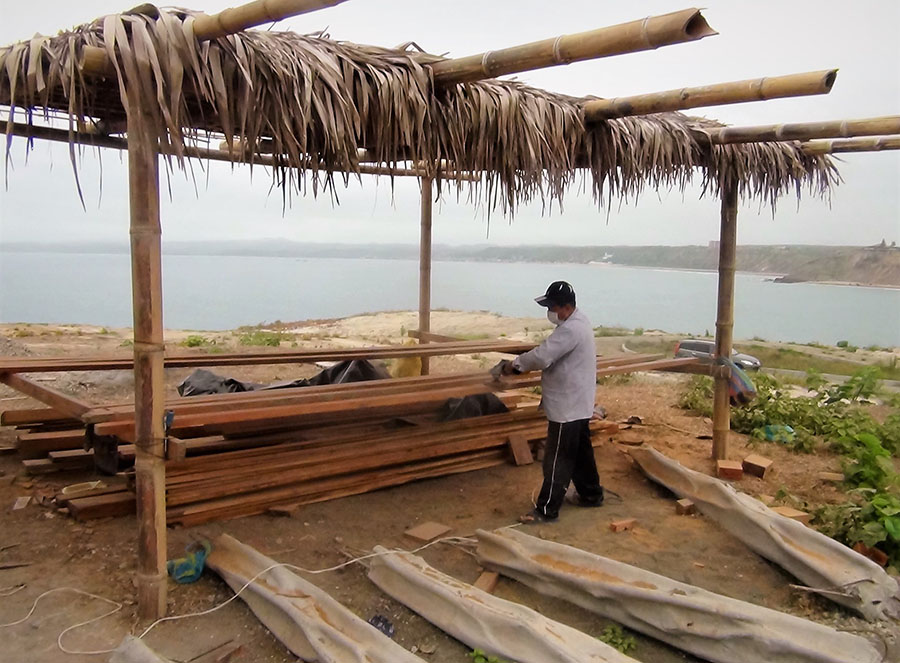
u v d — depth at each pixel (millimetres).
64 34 3441
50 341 13219
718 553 4770
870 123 5168
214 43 3406
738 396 6820
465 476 6281
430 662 3383
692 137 5988
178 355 6008
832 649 3262
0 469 5930
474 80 4109
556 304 5242
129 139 3381
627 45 3178
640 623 3697
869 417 8344
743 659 3340
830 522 5047
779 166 6559
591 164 5406
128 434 4074
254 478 5152
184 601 3824
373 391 5289
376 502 5539
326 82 3781
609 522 5301
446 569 4422
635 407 9453
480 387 5508
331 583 4145
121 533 4715
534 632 3246
